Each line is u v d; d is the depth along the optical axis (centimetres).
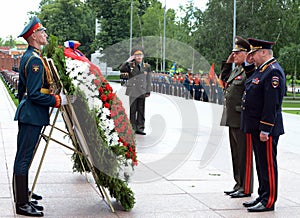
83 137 533
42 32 526
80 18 6297
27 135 520
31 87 507
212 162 820
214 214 539
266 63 556
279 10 3447
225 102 630
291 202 594
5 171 719
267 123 540
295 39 3509
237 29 3544
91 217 521
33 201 559
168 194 618
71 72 523
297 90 4091
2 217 513
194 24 4397
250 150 609
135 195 610
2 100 2262
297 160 866
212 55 3575
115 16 4950
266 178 557
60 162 794
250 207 556
